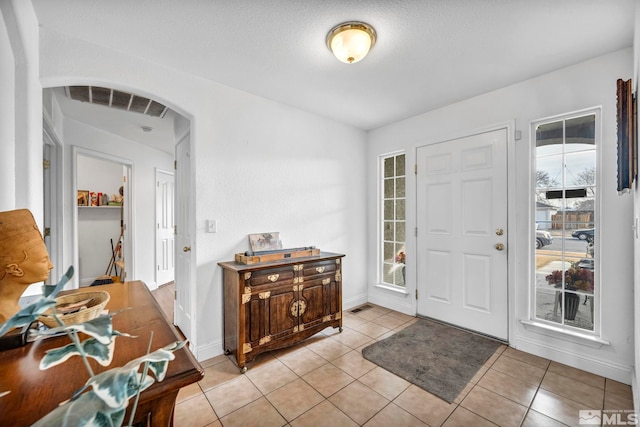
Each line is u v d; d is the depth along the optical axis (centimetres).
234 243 243
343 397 175
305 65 208
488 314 253
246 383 191
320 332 269
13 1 129
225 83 235
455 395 175
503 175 243
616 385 182
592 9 150
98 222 446
